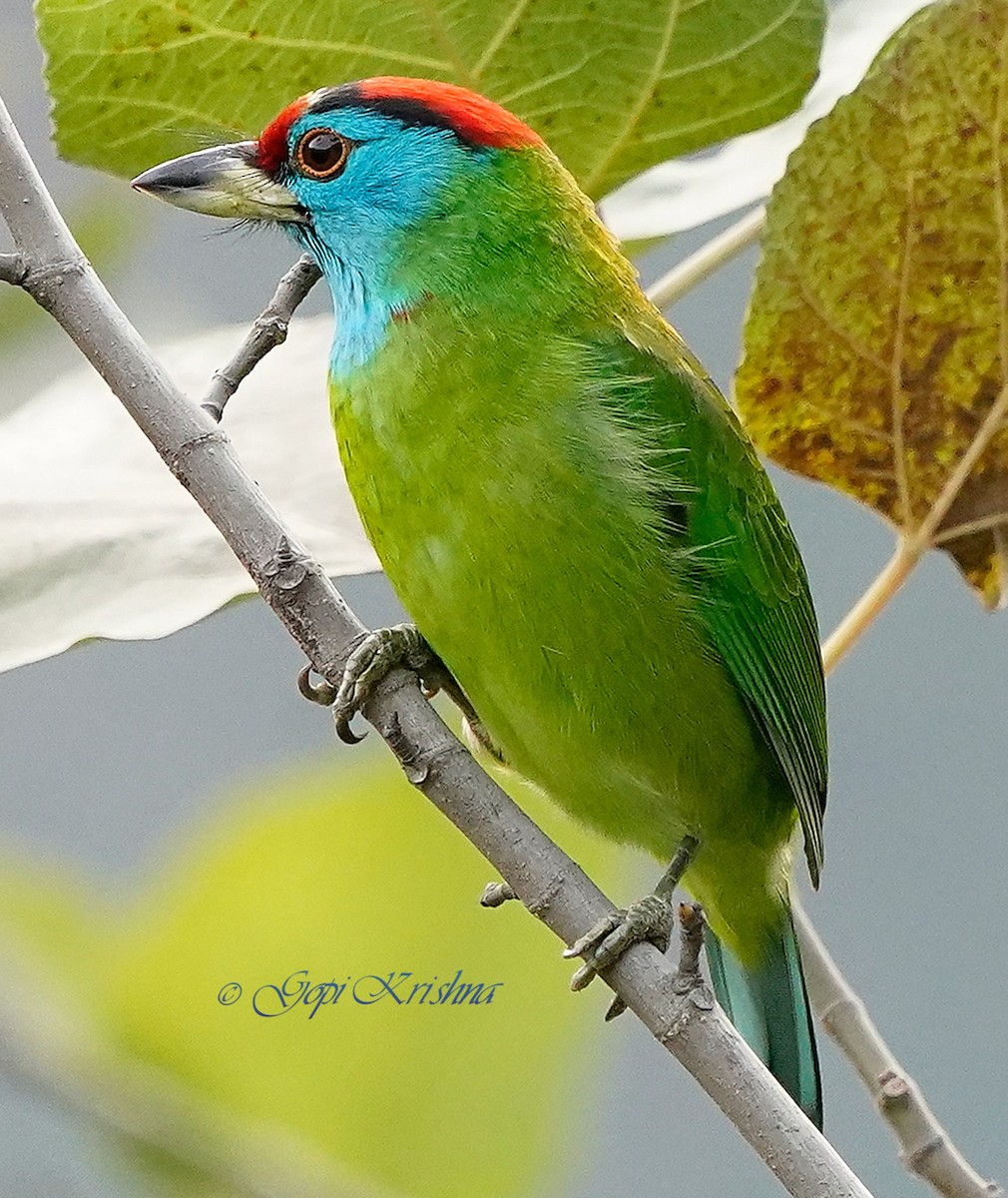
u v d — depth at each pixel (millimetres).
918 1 9672
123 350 7379
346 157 8617
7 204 7406
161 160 8859
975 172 8242
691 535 8711
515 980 9109
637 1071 13688
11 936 9023
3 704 14805
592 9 8445
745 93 8734
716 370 15172
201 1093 8945
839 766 15156
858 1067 7801
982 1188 7535
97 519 8000
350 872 9086
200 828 9148
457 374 8289
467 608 8234
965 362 8578
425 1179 8922
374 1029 9016
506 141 8609
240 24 8359
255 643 15188
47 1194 9172
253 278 12164
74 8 8172
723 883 9195
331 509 8734
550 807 9672
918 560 8852
